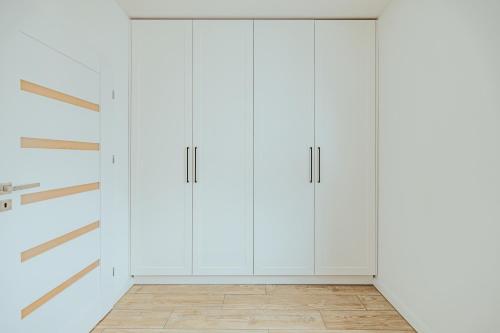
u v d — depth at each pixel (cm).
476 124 161
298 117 290
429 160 204
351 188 290
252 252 292
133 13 281
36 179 161
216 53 290
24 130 152
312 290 282
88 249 214
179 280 296
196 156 290
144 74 289
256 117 290
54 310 176
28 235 155
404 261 237
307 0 262
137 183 290
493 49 150
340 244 291
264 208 291
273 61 290
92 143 220
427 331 204
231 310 244
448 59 184
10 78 142
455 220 178
